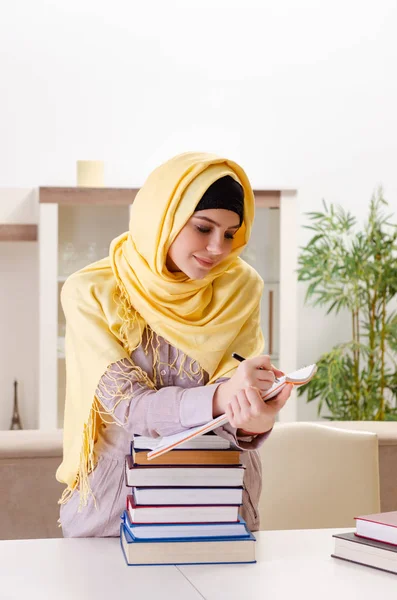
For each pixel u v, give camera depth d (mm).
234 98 5348
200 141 5316
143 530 1409
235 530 1435
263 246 4848
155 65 5230
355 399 5086
